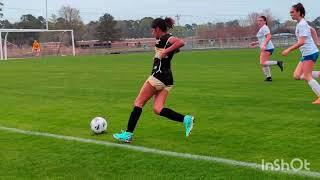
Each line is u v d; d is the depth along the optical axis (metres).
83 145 7.24
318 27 61.53
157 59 7.15
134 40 98.69
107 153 6.71
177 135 7.77
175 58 37.56
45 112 10.77
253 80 17.00
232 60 32.09
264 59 16.31
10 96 14.16
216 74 20.23
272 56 36.00
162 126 8.56
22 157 6.63
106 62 34.88
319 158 6.04
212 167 5.82
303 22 10.26
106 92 14.49
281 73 19.72
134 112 7.29
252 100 11.68
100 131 8.06
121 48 76.69
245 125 8.45
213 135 7.68
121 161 6.27
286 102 11.14
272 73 19.83
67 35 80.06
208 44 76.00
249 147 6.76
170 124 8.71
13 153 6.88
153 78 7.16
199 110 10.36
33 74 23.66
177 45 6.90
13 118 10.05
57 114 10.40
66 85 17.22
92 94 14.05
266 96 12.35
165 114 7.27
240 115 9.52
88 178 5.60
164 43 7.00
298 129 7.92
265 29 16.03
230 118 9.22
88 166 6.09
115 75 21.53
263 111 9.93
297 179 5.25
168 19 7.05
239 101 11.57
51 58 48.00
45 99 13.18
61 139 7.72
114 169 5.92
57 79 20.11
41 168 6.06
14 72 25.61
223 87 14.90
